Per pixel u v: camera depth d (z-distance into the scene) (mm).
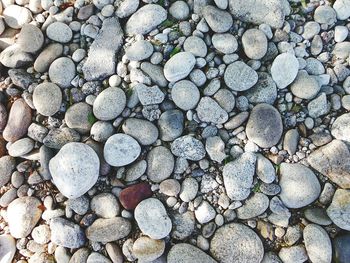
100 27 539
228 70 509
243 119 501
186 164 498
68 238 481
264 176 486
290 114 513
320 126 509
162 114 504
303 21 542
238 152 500
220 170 499
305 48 536
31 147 508
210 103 500
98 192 500
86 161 475
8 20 551
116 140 488
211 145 497
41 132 507
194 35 519
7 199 501
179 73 498
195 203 487
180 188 492
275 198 489
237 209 488
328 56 533
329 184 490
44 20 547
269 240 486
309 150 500
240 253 473
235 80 503
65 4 550
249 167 488
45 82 519
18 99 520
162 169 492
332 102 512
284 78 507
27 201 497
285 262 477
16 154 502
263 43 513
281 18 523
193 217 487
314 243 472
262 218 490
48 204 494
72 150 476
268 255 482
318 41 534
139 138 496
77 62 528
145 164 495
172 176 500
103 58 521
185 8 528
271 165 490
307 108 512
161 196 495
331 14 536
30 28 527
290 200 485
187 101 499
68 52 537
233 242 475
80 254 484
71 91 520
